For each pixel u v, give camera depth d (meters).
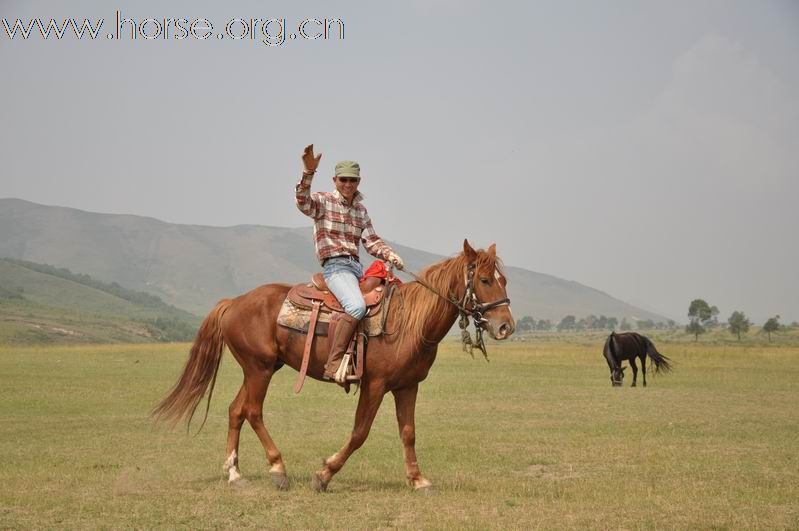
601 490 7.90
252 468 9.33
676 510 6.96
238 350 8.33
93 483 8.15
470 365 32.00
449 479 8.50
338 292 7.77
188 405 8.62
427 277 7.86
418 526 6.34
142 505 7.00
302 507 7.03
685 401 17.64
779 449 10.76
